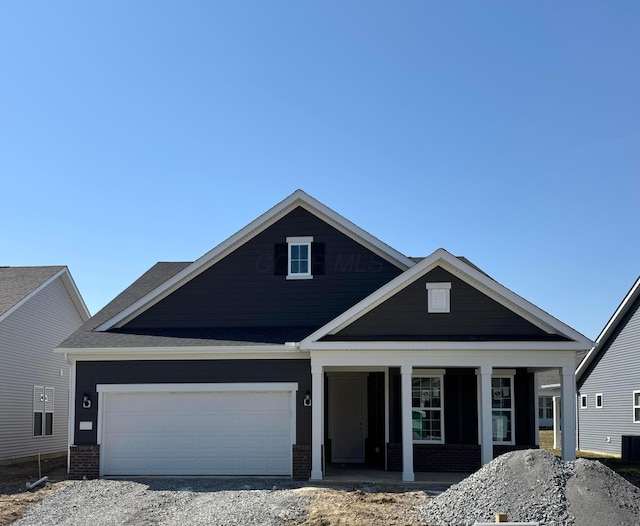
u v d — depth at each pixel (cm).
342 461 2225
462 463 2045
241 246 2152
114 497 1628
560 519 1281
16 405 2533
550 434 4025
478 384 2062
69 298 3045
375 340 1809
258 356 1930
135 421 1945
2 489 1750
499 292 1850
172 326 2116
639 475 1912
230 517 1405
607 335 2984
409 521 1349
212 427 1934
